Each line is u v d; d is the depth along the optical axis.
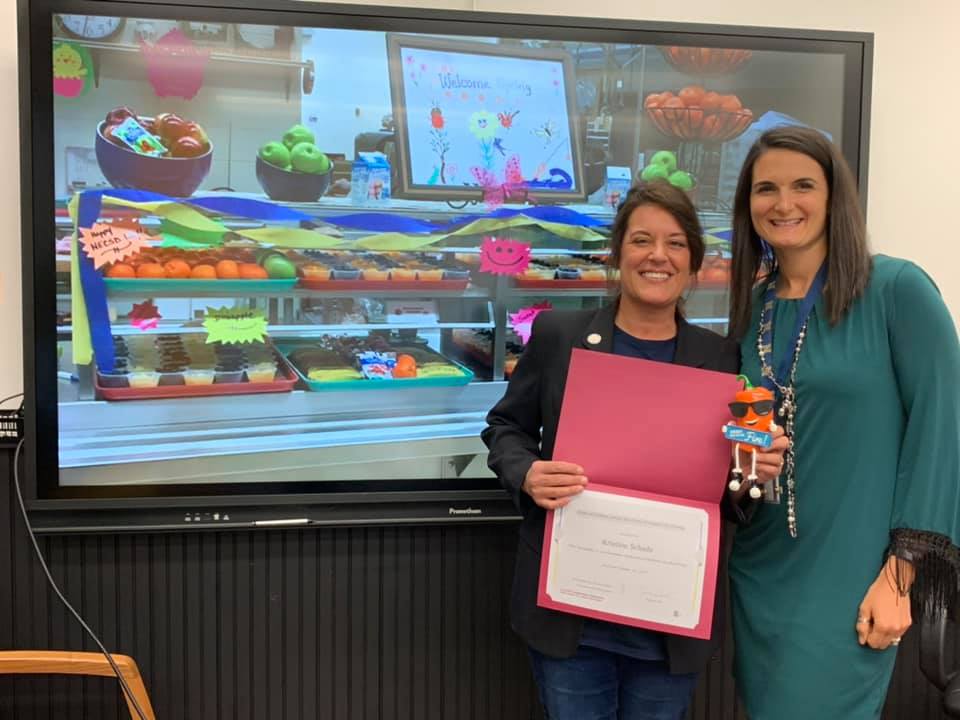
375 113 1.76
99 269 1.68
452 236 1.82
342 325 1.81
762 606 1.29
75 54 1.63
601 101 1.83
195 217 1.72
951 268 2.10
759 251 1.36
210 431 1.77
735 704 2.00
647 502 1.25
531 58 1.79
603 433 1.26
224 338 1.76
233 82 1.71
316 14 1.71
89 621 1.81
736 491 1.21
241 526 1.76
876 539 1.20
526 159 1.82
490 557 1.93
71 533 1.71
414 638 1.92
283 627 1.87
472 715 1.95
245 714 1.87
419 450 1.85
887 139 2.04
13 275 1.78
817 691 1.22
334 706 1.90
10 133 1.75
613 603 1.26
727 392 1.21
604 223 1.86
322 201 1.77
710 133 1.86
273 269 1.75
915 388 1.17
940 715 2.05
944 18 2.03
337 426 1.82
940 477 1.14
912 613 1.21
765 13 2.01
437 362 1.85
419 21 1.74
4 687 1.84
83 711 1.86
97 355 1.70
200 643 1.85
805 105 1.87
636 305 1.29
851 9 2.02
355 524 1.81
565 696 1.31
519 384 1.41
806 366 1.24
